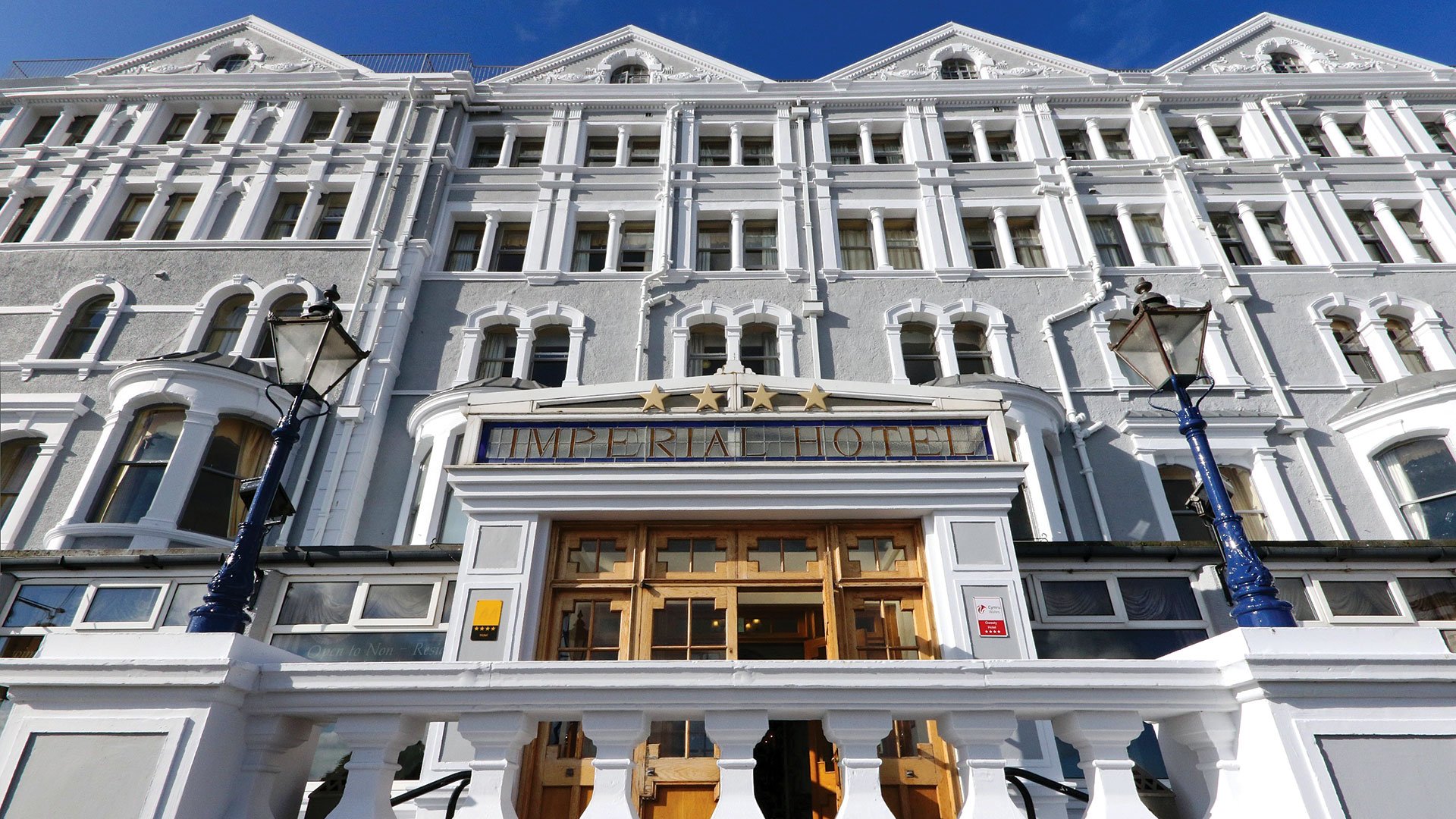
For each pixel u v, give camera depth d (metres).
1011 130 19.25
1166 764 4.89
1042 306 15.92
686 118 19.16
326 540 12.52
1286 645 4.29
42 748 4.00
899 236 17.61
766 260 17.03
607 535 8.85
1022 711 4.39
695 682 4.35
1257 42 21.03
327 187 17.66
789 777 9.82
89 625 9.97
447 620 9.83
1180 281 16.17
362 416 13.88
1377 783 3.89
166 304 15.68
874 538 8.87
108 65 20.45
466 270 16.94
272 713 4.33
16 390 14.47
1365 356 15.58
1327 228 17.23
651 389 9.37
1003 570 8.24
